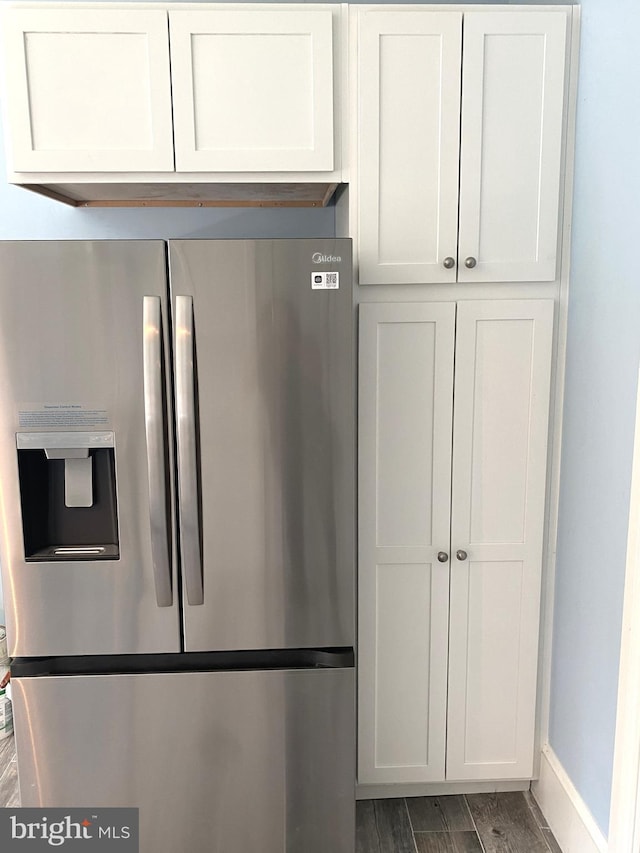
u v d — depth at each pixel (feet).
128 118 6.15
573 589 6.52
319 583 5.94
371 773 7.17
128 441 5.67
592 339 6.04
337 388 5.73
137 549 5.78
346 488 5.84
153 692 5.89
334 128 6.24
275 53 6.09
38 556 5.80
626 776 5.43
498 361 6.61
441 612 6.93
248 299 5.57
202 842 6.14
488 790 7.50
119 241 5.46
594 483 6.03
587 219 6.12
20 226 8.04
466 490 6.77
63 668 5.91
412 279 6.44
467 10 6.09
